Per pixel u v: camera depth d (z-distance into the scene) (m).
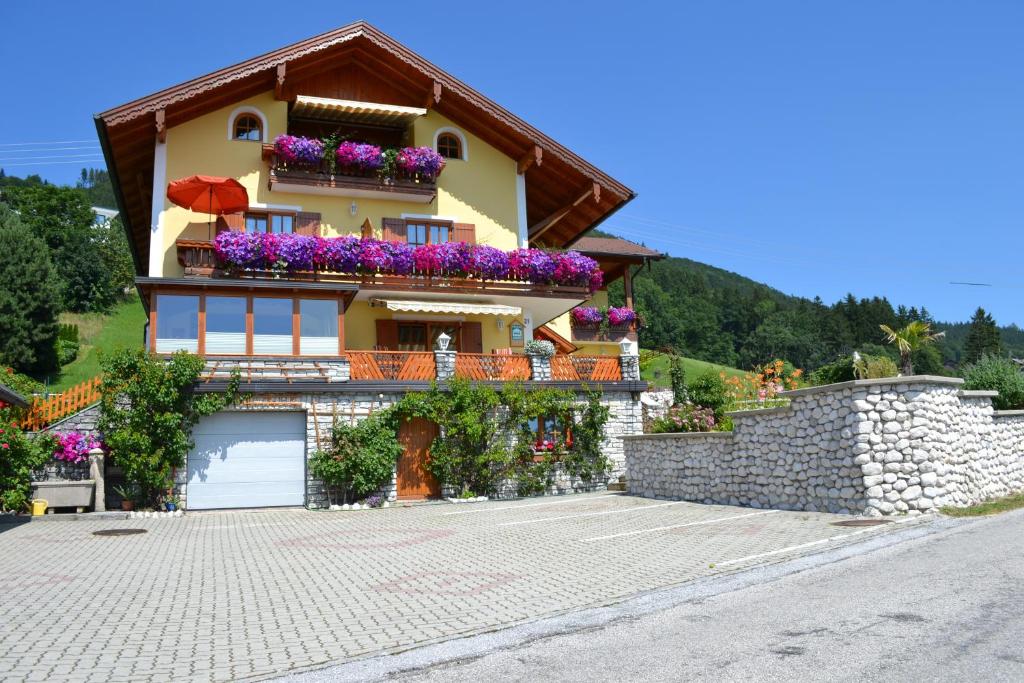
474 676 6.73
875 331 112.12
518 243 27.34
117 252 68.31
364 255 23.88
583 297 26.61
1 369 20.14
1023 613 7.57
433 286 24.88
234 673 7.02
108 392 19.25
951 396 14.88
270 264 22.78
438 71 25.58
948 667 6.26
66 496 18.59
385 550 13.82
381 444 20.94
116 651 7.74
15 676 6.96
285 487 20.77
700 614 8.31
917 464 14.04
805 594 8.85
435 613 9.08
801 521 14.10
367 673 6.94
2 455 18.02
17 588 10.75
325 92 25.83
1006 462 16.52
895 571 9.67
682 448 19.16
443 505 20.69
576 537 14.32
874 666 6.38
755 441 16.89
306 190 24.97
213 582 11.18
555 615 8.66
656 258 39.00
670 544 12.88
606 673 6.61
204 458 20.27
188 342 20.50
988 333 88.25
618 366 24.69
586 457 23.66
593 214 29.14
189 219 23.78
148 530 16.48
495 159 27.59
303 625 8.70
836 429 14.87
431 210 26.59
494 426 22.36
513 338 27.20
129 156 24.59
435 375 22.27
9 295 44.09
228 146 24.56
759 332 106.94
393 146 27.12
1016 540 11.13
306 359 21.08
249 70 23.62
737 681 6.22
